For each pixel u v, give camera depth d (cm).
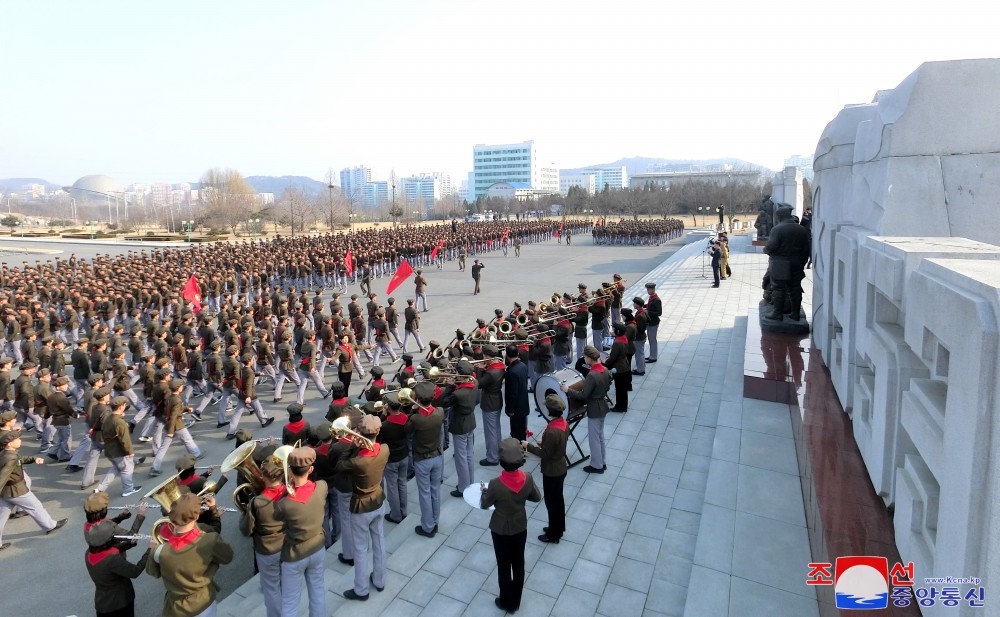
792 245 1441
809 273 2955
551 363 1315
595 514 812
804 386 1024
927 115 703
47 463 1078
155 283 2639
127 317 2192
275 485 570
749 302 2398
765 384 1170
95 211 17012
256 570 762
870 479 654
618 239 5809
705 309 2283
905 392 497
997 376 297
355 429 693
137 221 10912
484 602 639
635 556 714
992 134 688
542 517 810
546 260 4488
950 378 357
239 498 620
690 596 605
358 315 1700
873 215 809
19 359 1841
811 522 669
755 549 679
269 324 1716
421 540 763
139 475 1022
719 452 941
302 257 3522
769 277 1609
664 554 717
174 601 517
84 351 1363
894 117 733
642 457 989
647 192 11175
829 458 716
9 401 1164
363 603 640
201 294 2558
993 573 296
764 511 759
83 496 956
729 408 1136
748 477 852
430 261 4272
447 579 681
